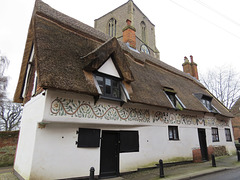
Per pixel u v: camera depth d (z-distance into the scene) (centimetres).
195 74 2306
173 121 1073
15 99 1107
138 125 863
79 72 655
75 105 639
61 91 611
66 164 606
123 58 806
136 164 817
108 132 765
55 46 680
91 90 624
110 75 764
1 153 1240
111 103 760
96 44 954
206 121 1362
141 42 3550
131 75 814
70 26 903
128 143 815
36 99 698
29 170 557
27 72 1010
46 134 591
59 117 589
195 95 1423
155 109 977
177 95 1149
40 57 580
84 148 668
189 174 759
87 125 694
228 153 1505
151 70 1284
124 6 3550
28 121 757
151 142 913
